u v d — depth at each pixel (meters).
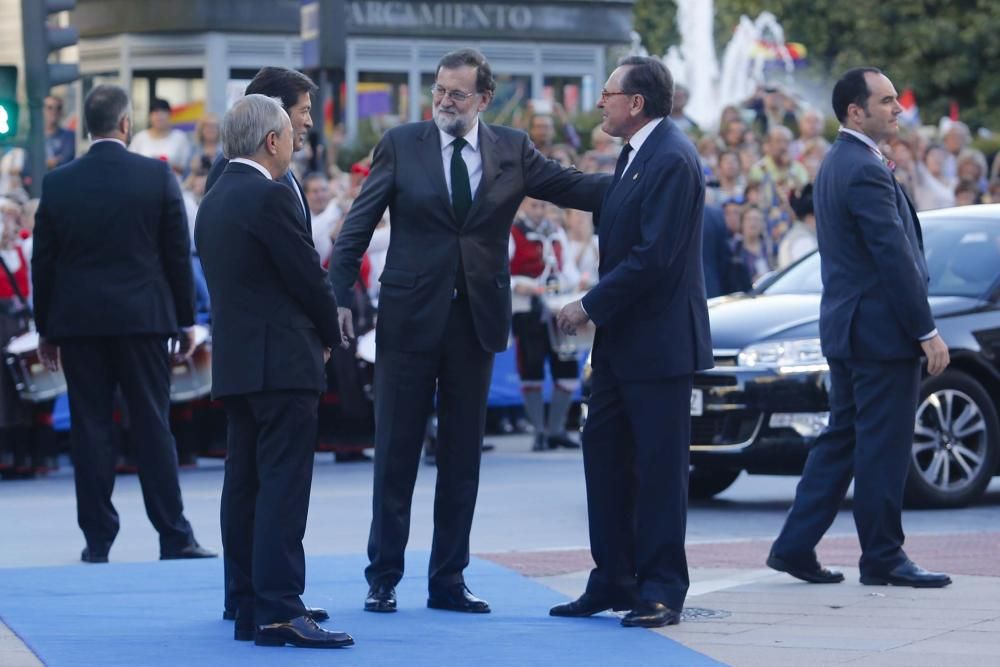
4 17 39.91
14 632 11.62
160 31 40.75
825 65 66.44
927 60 65.94
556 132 38.34
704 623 11.72
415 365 12.29
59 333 14.98
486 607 12.30
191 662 10.61
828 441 13.36
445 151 12.33
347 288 12.30
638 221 11.50
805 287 19.48
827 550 15.13
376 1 42.25
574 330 11.45
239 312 10.96
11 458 22.48
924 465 18.23
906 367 13.02
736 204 25.88
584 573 14.17
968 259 19.08
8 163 29.73
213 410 23.45
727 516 18.17
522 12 43.72
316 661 10.59
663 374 11.54
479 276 12.28
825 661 10.42
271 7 40.75
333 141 34.41
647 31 71.44
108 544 15.24
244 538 11.43
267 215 10.86
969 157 29.98
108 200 14.91
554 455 24.50
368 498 19.86
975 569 13.87
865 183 12.94
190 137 32.88
